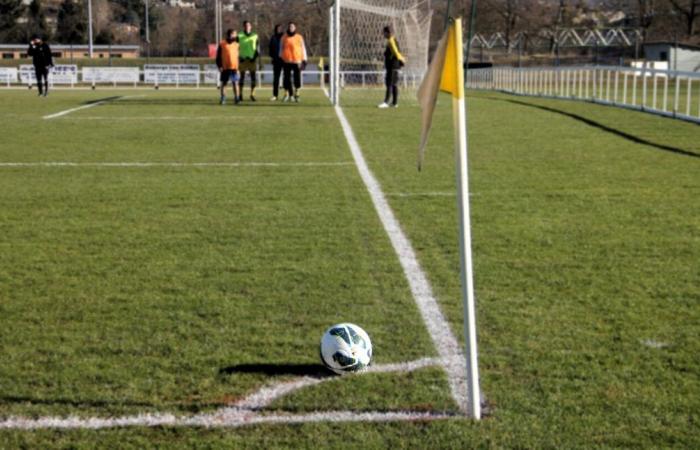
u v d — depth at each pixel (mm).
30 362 4637
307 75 43875
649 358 4688
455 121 3840
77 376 4438
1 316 5434
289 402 4105
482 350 4797
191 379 4391
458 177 3857
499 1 62000
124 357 4703
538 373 4465
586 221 8352
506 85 35812
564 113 21484
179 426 3863
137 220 8367
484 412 3990
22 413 4004
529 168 11844
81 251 7141
